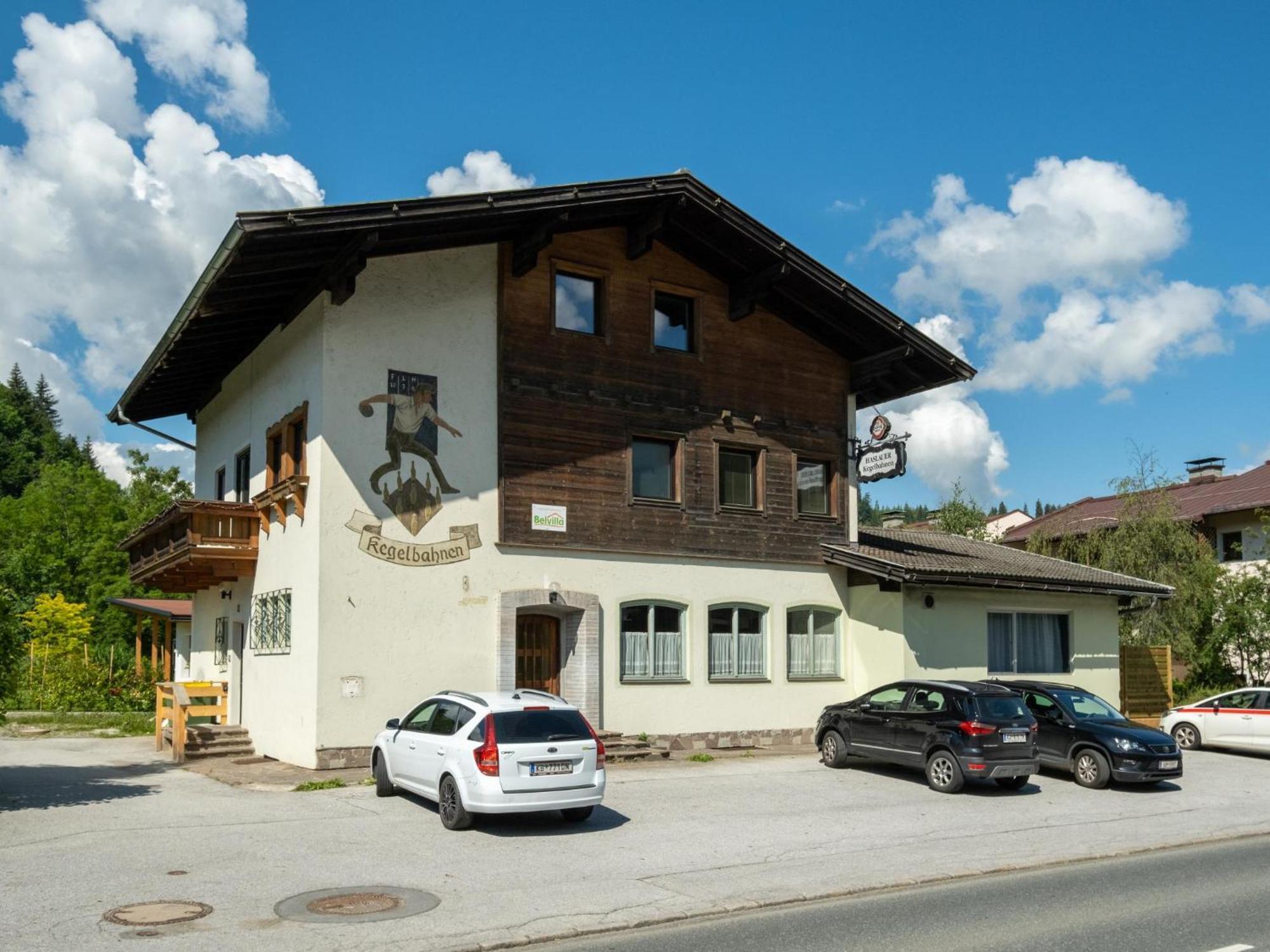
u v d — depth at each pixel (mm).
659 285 20906
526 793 11992
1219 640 30891
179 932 8039
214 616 23734
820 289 21328
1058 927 8594
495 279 18984
